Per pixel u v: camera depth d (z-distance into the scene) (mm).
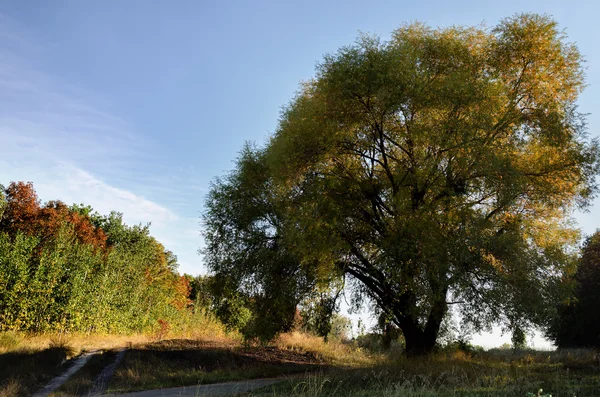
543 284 15070
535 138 16922
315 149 16469
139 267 35344
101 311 27406
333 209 16000
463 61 17312
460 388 9203
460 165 15008
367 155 17516
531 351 24969
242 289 21688
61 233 26438
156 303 35625
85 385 13477
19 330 21094
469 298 14703
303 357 22422
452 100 15227
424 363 13766
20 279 21156
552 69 17578
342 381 11500
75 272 24594
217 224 22141
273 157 17594
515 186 14797
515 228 15695
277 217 20516
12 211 31906
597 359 14805
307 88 20219
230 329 23875
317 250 15680
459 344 17719
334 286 16953
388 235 15523
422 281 14430
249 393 11531
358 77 15805
